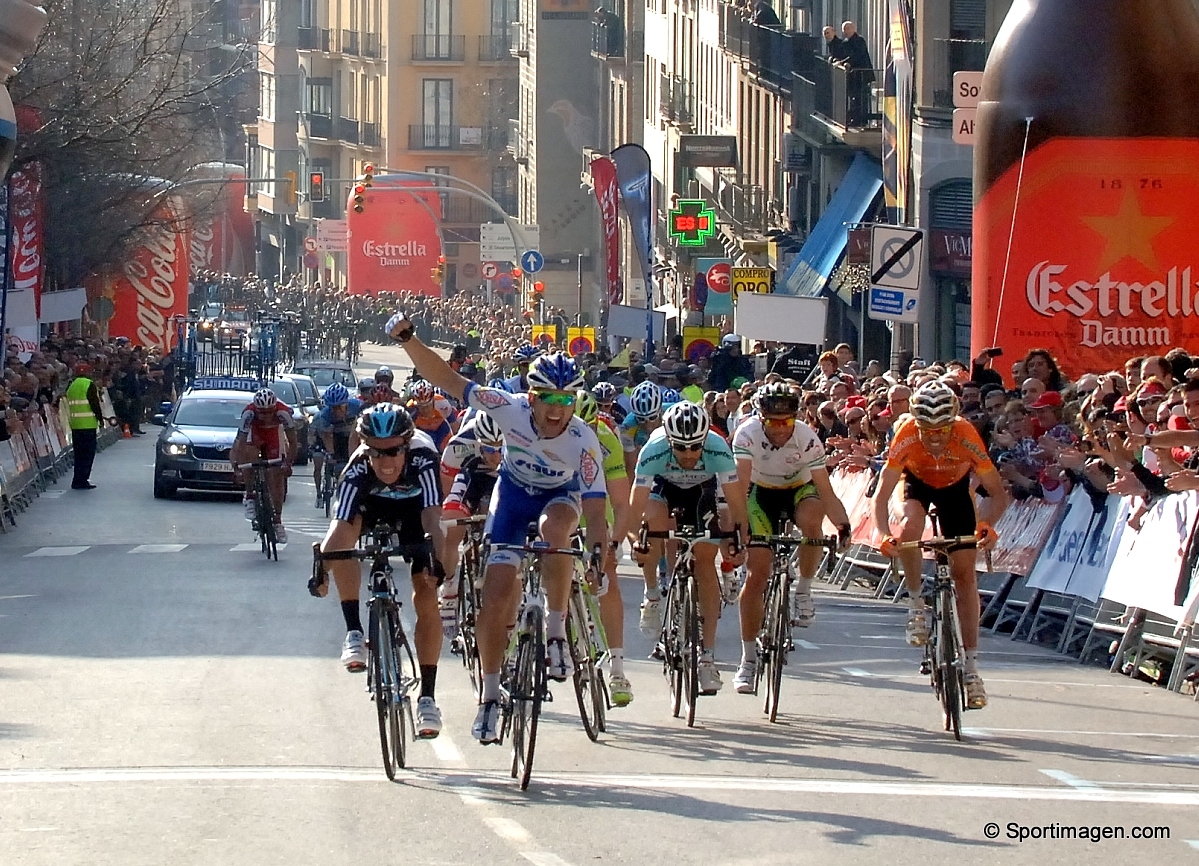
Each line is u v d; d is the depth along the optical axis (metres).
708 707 24.73
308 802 17.73
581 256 123.38
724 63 115.06
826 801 18.19
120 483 69.88
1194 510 27.31
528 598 19.83
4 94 53.03
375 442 18.91
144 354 115.38
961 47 66.25
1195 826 17.28
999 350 43.19
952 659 22.27
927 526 36.91
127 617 32.72
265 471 43.53
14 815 17.08
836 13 84.06
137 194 108.44
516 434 19.42
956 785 19.11
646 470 23.58
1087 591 30.59
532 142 184.38
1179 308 43.41
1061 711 24.58
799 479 25.91
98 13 72.38
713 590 23.31
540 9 179.00
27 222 78.31
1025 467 33.62
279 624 31.78
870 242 50.88
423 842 16.14
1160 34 43.19
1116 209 43.25
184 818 16.98
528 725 19.16
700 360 69.19
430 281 192.12
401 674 19.23
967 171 66.38
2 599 35.62
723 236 109.50
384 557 19.28
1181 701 25.69
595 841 16.27
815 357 62.12
